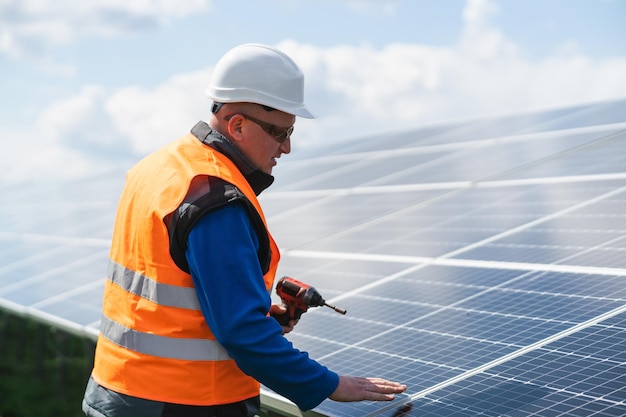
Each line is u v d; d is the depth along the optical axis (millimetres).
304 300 3939
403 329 4984
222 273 3316
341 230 8492
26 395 9016
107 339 3773
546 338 4246
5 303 9258
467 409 3693
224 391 3619
